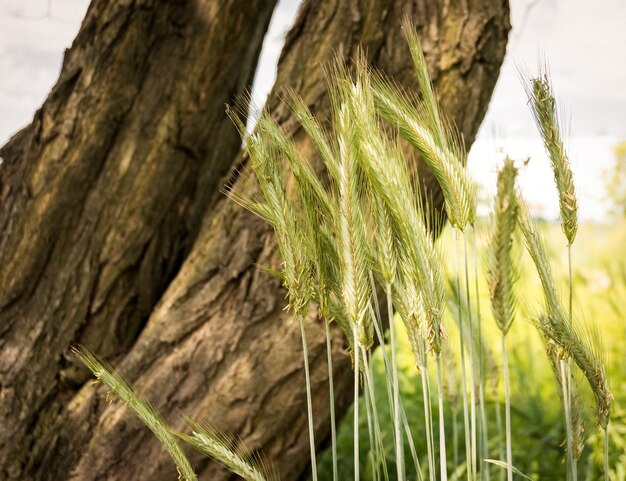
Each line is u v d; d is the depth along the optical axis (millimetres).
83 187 840
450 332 859
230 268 784
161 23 841
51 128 844
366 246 582
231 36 855
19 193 854
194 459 788
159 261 862
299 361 771
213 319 788
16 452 841
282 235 591
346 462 1080
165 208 855
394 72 777
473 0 781
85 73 839
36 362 845
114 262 846
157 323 805
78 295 843
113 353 854
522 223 627
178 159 853
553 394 1136
